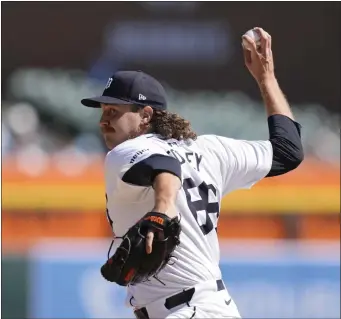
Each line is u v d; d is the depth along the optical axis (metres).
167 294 12.33
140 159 11.74
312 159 38.69
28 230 34.12
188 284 12.30
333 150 39.81
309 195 34.56
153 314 12.41
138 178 11.73
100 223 34.53
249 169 13.51
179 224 11.43
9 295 25.28
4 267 25.34
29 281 25.39
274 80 14.66
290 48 46.75
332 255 27.34
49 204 34.44
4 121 40.84
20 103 42.31
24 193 34.44
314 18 46.59
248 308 25.67
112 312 25.25
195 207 12.59
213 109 41.66
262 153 13.68
